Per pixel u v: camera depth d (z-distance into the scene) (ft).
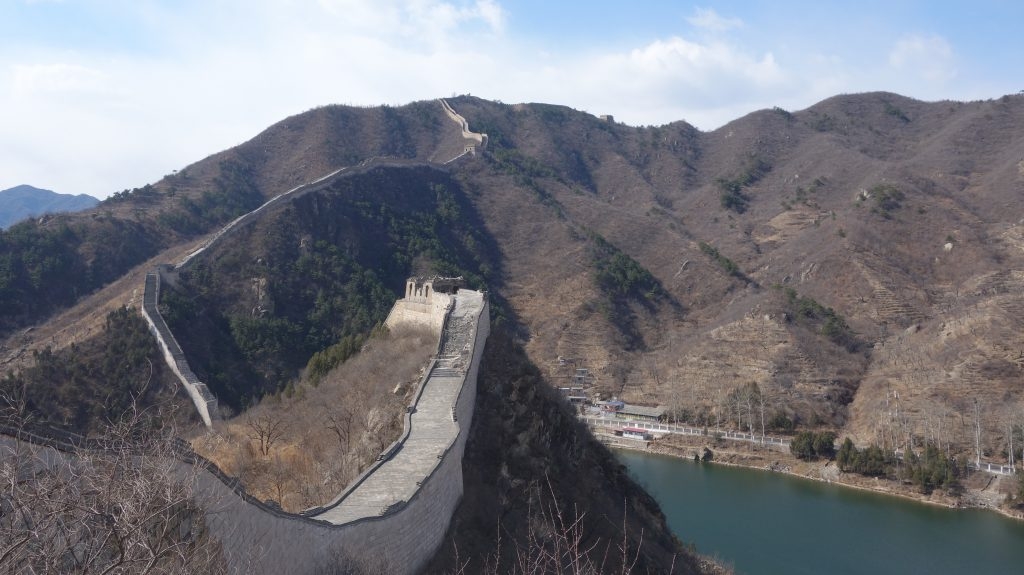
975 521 219.82
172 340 249.96
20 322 289.53
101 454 45.24
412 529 88.79
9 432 44.52
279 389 218.79
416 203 454.81
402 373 152.66
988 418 262.47
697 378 331.57
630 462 278.87
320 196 388.16
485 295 199.11
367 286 340.80
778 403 302.86
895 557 192.44
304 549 67.77
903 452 259.80
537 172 595.88
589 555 122.93
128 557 38.04
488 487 123.03
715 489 248.32
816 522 217.15
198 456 55.11
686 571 149.59
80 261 331.98
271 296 305.73
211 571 51.29
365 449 118.42
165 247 369.91
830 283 385.50
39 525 36.19
